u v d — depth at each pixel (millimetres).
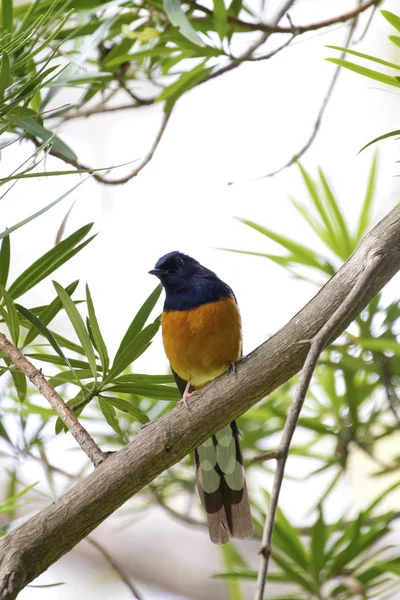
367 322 10312
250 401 7152
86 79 8914
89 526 6754
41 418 10539
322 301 7109
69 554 16828
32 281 7770
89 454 6957
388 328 10297
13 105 7164
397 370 10133
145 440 7000
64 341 7969
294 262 10469
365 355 10375
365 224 10758
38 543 6578
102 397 7824
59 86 8461
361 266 7023
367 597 8742
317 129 10719
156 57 10914
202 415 7070
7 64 6855
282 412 10625
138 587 16578
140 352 7516
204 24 10070
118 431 8297
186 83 10219
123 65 10797
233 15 10273
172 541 17156
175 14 8023
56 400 7098
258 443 11406
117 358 7527
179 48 9680
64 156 9930
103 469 6855
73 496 6773
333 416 10914
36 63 8094
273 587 15266
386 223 7133
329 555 9039
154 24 10234
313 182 10750
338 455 10516
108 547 16828
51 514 6699
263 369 7098
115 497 6805
